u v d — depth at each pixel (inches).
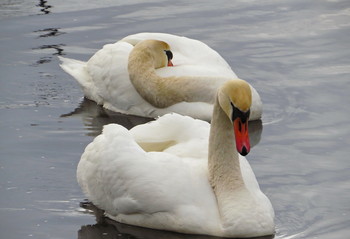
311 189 546.0
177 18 877.8
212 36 830.5
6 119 669.3
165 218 490.0
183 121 535.8
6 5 922.7
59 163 588.1
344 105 685.9
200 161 516.1
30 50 803.4
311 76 745.0
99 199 518.3
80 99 731.4
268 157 600.1
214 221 482.9
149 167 497.4
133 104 716.7
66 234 492.1
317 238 484.4
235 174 494.0
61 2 932.0
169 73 716.0
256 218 480.7
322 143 619.5
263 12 896.3
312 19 872.3
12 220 507.8
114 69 722.8
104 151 510.9
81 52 796.6
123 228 500.4
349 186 548.4
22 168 578.2
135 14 889.5
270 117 677.3
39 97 719.1
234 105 475.5
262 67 765.9
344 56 780.6
